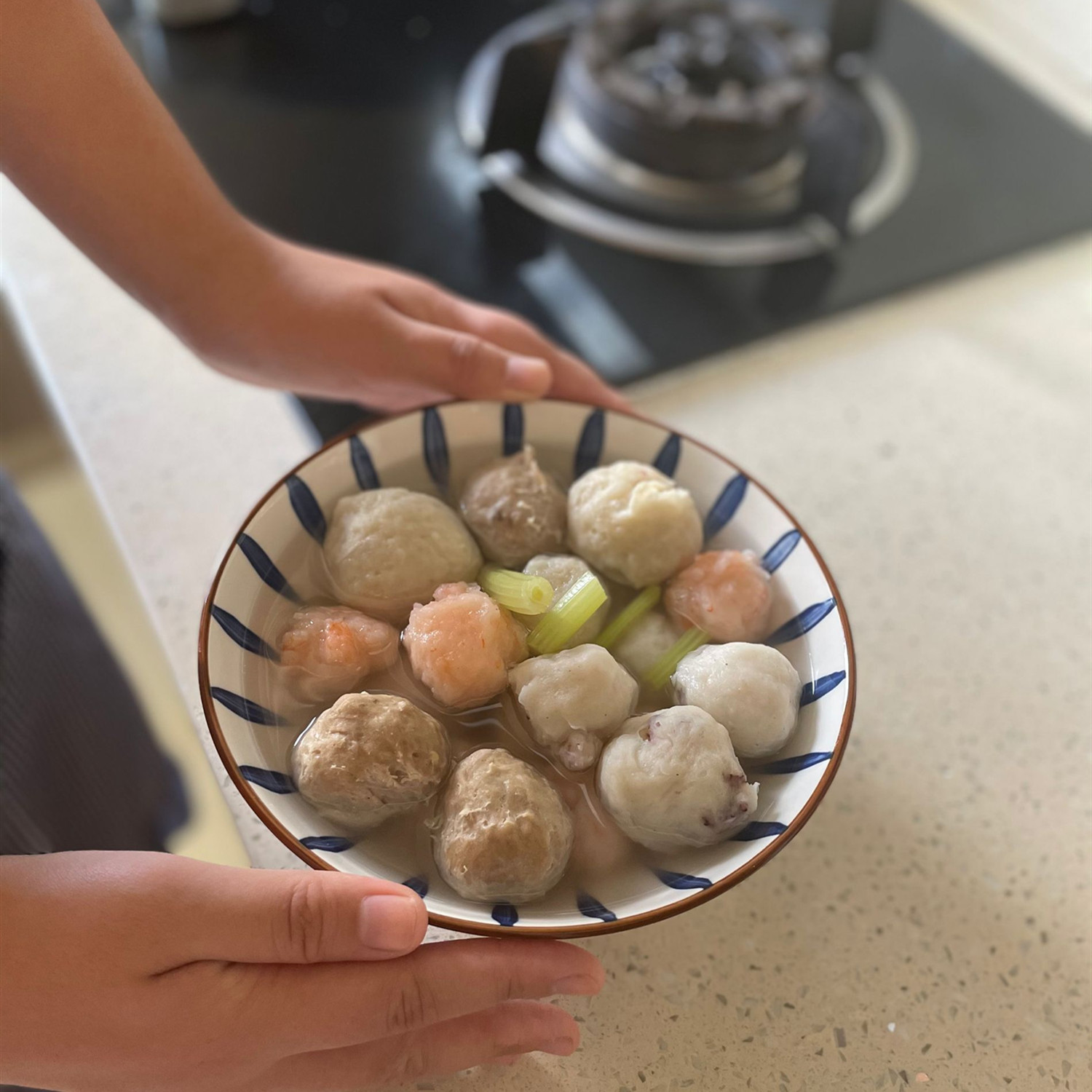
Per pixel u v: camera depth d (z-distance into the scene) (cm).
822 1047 38
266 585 37
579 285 62
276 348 47
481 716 38
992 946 40
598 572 41
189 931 32
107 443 52
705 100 66
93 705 52
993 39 83
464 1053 36
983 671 48
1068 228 67
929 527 53
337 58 75
